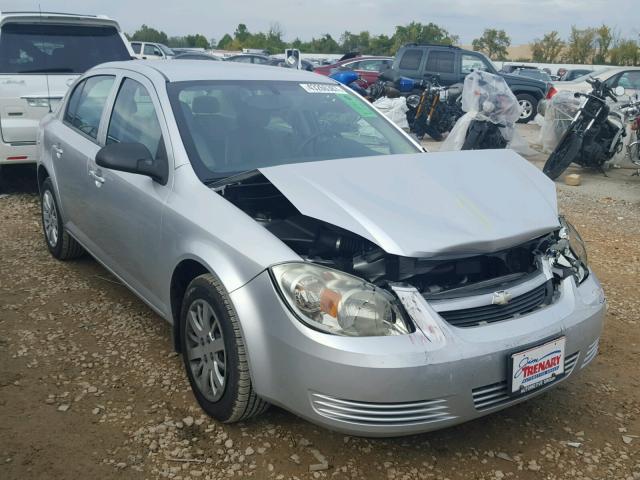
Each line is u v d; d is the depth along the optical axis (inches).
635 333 162.7
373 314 95.5
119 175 145.5
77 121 184.9
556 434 118.5
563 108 418.3
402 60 620.1
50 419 118.1
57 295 174.7
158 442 112.3
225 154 133.9
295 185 111.0
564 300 113.3
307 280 99.0
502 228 108.0
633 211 295.7
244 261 106.0
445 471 107.4
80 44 297.7
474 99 386.3
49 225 203.8
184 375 134.7
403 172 120.9
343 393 94.4
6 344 145.8
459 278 109.0
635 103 370.9
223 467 106.4
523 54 3260.3
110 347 146.0
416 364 93.4
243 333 104.7
